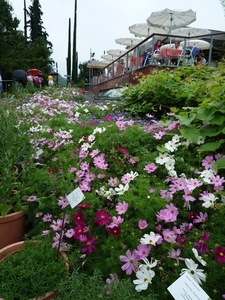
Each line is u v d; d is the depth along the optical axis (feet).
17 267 4.24
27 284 3.99
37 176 6.27
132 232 4.37
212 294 3.62
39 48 88.02
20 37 81.56
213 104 6.51
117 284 3.67
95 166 6.66
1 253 4.71
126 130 7.66
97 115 12.50
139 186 5.27
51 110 13.00
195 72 12.89
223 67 13.48
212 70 13.64
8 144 6.47
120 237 4.46
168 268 4.06
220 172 5.78
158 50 26.21
